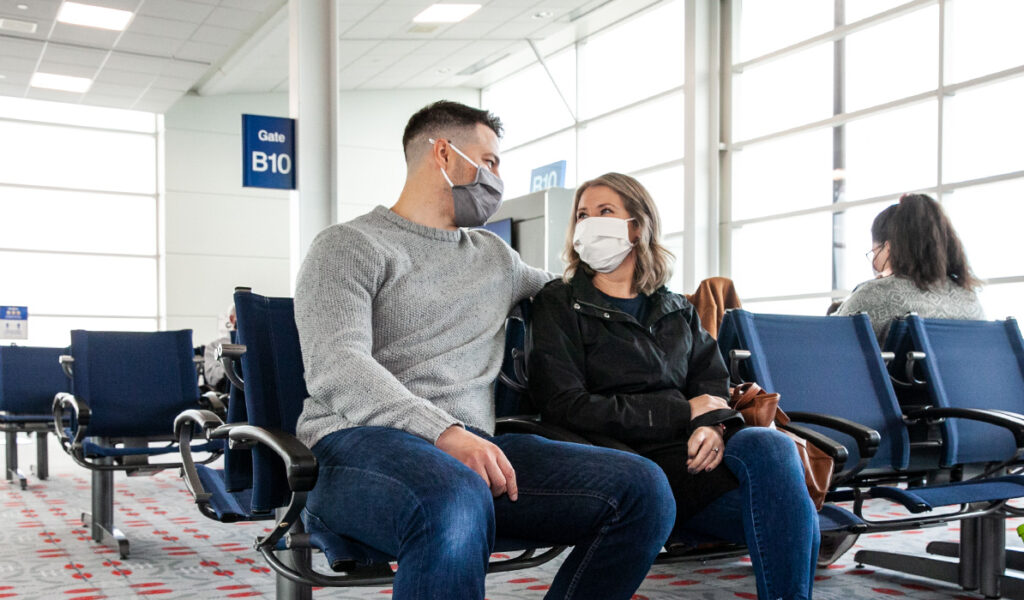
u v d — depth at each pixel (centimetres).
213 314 1276
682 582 296
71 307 1239
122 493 541
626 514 154
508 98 1345
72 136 1247
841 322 266
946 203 771
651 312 209
